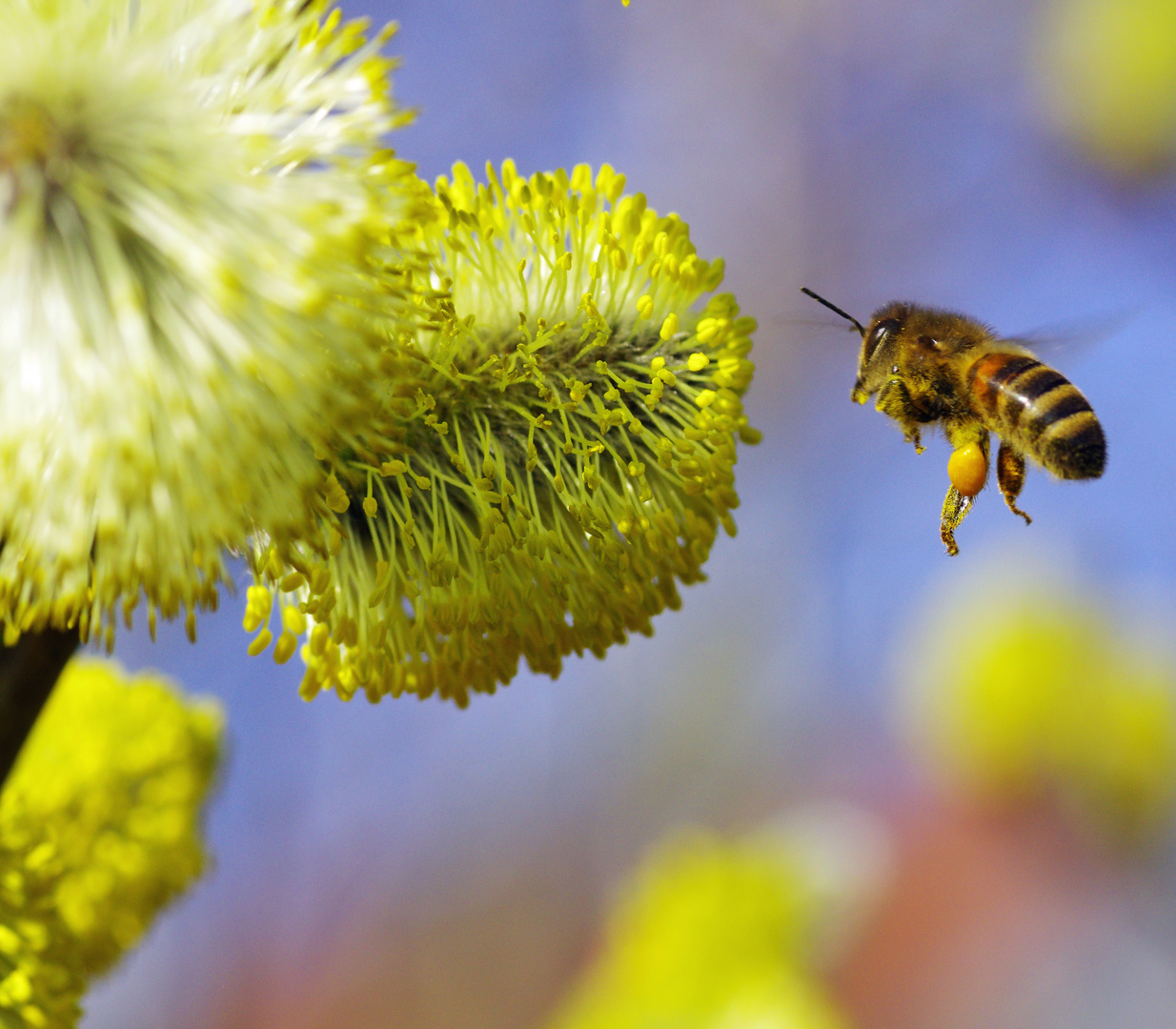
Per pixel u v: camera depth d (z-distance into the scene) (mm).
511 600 204
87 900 205
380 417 200
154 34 198
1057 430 226
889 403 230
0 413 195
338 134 197
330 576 202
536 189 204
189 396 196
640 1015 225
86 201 196
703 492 205
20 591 198
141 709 208
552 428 205
